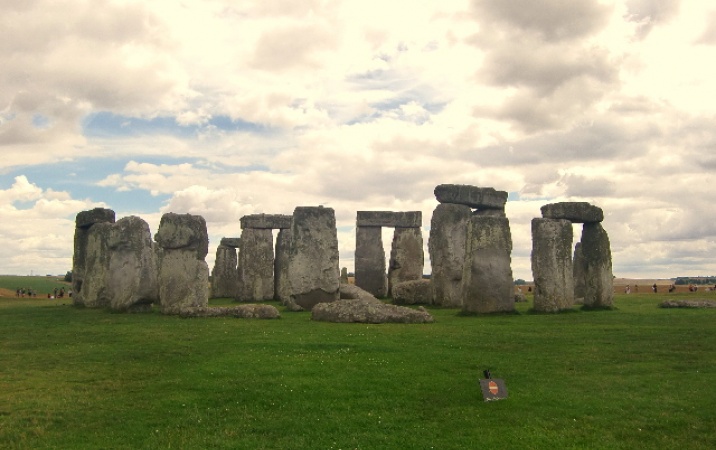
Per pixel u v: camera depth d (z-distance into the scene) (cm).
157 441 1066
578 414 1218
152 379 1449
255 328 2205
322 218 3139
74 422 1157
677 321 2444
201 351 1748
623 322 2439
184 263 2809
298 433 1117
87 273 3331
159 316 2666
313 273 3080
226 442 1066
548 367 1584
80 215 3519
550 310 2880
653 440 1091
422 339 1939
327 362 1584
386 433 1122
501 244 2841
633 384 1416
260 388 1356
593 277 3162
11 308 3300
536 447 1061
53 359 1672
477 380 1438
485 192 3547
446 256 3400
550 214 3133
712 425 1155
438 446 1064
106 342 1936
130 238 2886
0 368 1568
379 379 1431
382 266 4553
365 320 2408
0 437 1077
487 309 2775
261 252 4238
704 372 1527
